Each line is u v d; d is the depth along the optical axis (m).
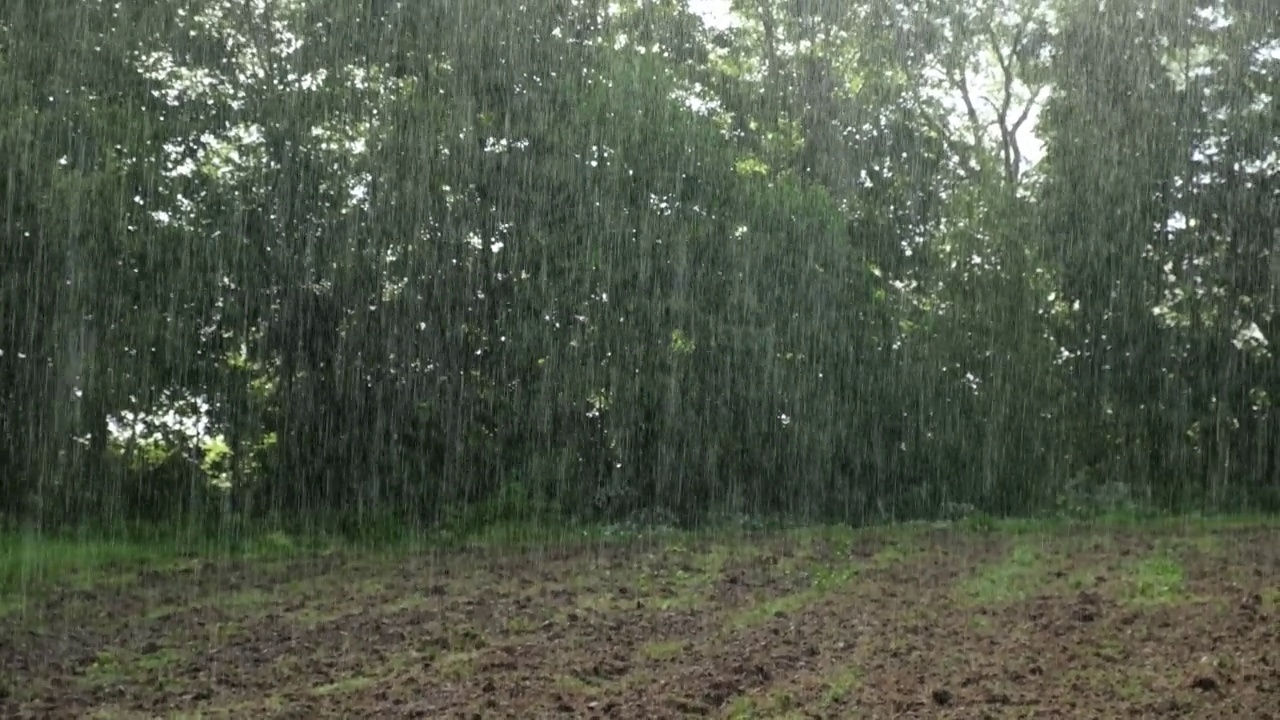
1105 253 19.80
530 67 18.33
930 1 21.83
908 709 5.91
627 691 6.49
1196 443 19.09
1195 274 19.48
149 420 15.59
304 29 17.39
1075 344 19.78
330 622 8.88
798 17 21.48
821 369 19.05
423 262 17.38
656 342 18.38
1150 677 6.40
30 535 14.03
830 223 19.47
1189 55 20.16
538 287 18.00
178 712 6.20
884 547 13.55
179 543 14.37
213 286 16.03
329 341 16.77
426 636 8.26
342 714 6.08
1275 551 11.95
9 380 14.55
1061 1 21.05
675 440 18.20
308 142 16.86
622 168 18.53
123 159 15.42
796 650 7.48
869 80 21.61
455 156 17.69
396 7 17.75
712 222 18.92
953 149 21.50
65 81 15.23
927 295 19.88
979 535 14.96
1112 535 14.22
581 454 17.88
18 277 14.48
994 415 19.33
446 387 17.34
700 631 8.28
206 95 16.52
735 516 17.83
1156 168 19.86
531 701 6.29
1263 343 18.98
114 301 15.34
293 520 16.09
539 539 15.32
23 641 8.14
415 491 16.95
